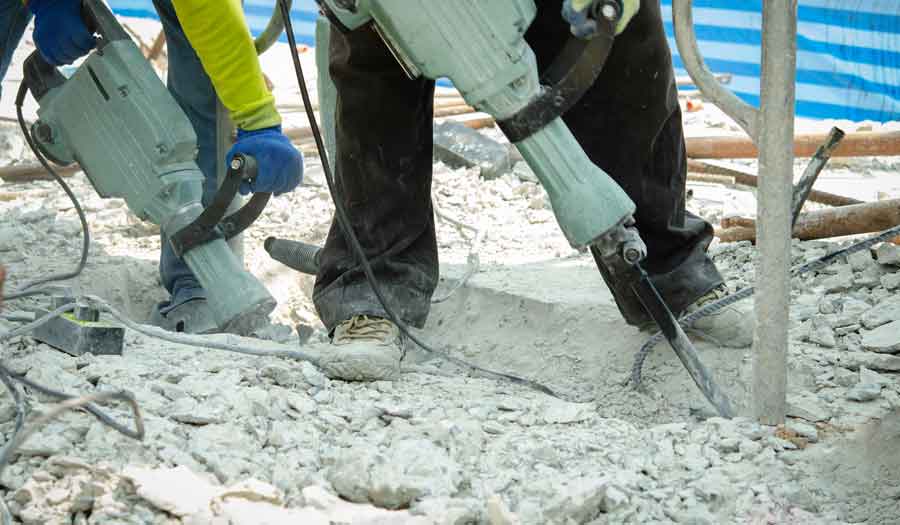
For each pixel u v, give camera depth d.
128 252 8.38
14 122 12.26
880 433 4.64
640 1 4.75
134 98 5.54
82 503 3.71
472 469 4.13
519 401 4.86
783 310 4.51
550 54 5.06
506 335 6.50
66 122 5.80
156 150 5.53
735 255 7.16
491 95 4.36
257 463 4.05
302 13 15.76
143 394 4.46
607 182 4.48
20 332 4.93
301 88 4.81
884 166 11.06
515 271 7.32
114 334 5.03
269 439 4.28
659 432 4.57
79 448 3.99
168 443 4.07
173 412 4.33
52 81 5.98
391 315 5.05
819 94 13.73
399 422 4.48
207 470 3.98
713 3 13.91
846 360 5.27
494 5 4.26
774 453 4.39
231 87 5.36
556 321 6.28
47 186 10.53
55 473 3.82
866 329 5.61
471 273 7.18
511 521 3.63
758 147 4.38
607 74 4.96
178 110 5.62
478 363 6.37
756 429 4.54
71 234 8.70
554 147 4.43
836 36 13.53
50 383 4.45
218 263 5.54
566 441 4.38
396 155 5.18
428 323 6.98
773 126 4.30
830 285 6.30
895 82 13.41
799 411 4.76
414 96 5.09
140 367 4.80
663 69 4.99
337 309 5.30
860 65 13.52
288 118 13.22
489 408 4.77
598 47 4.27
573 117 5.13
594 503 3.86
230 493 3.71
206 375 4.80
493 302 6.76
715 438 4.48
